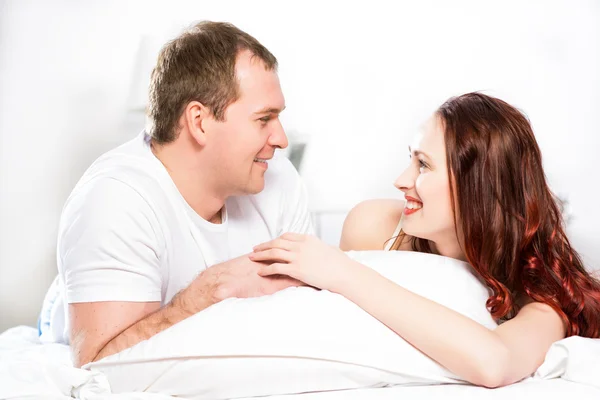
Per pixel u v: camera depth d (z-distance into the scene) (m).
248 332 1.21
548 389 1.23
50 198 3.38
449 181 1.47
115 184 1.40
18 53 3.37
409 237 1.73
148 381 1.23
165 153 1.54
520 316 1.39
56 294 1.72
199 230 1.57
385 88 3.72
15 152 3.36
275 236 1.84
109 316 1.32
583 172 3.84
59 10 3.40
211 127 1.48
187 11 3.50
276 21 3.65
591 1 3.82
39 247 3.37
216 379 1.21
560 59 3.82
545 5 3.79
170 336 1.23
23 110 3.37
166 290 1.53
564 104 3.84
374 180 3.73
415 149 1.52
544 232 1.51
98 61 3.43
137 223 1.38
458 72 3.77
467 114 1.49
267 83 1.50
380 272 1.37
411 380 1.25
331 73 3.70
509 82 3.81
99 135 3.43
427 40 3.74
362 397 1.17
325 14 3.68
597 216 3.77
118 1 3.44
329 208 3.71
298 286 1.35
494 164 1.45
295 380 1.22
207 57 1.46
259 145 1.51
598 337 1.48
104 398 1.17
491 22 3.78
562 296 1.44
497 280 1.44
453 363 1.22
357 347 1.22
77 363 1.32
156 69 1.54
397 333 1.25
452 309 1.29
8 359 1.45
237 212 1.75
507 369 1.22
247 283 1.34
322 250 1.31
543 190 1.51
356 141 3.71
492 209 1.46
